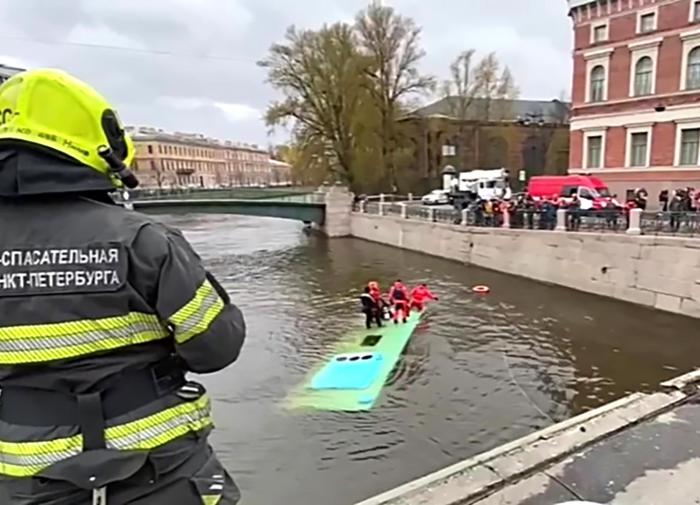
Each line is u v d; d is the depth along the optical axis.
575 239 18.92
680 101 26.45
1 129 1.32
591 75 30.61
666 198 23.53
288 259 29.27
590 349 13.16
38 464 1.27
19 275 1.28
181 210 36.88
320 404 10.20
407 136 42.47
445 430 9.13
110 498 1.34
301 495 7.37
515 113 55.41
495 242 22.91
